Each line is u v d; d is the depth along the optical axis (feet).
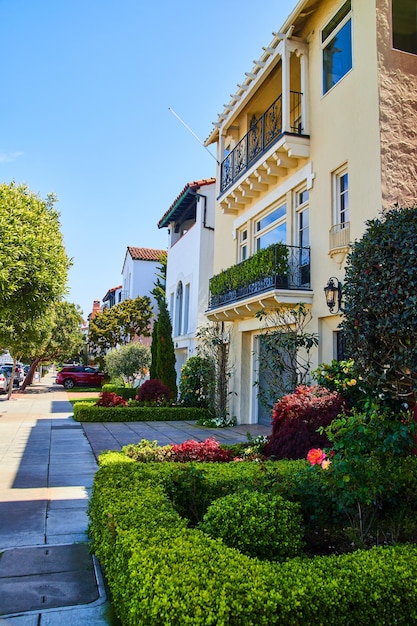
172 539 9.66
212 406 48.85
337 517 13.55
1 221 26.18
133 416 46.78
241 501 11.66
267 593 7.61
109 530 11.01
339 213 30.96
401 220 13.24
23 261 26.91
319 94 33.30
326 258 31.24
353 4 29.76
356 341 14.06
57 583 12.05
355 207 28.43
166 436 36.35
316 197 32.86
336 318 30.32
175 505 13.80
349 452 12.82
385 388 14.17
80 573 12.64
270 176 38.58
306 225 35.09
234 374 46.21
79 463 26.45
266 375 40.47
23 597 11.32
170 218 75.25
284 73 34.47
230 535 10.81
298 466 16.71
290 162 35.32
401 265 12.48
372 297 13.41
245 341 45.47
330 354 30.58
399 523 12.92
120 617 9.61
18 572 12.64
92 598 11.32
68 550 14.17
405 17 28.96
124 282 132.77
